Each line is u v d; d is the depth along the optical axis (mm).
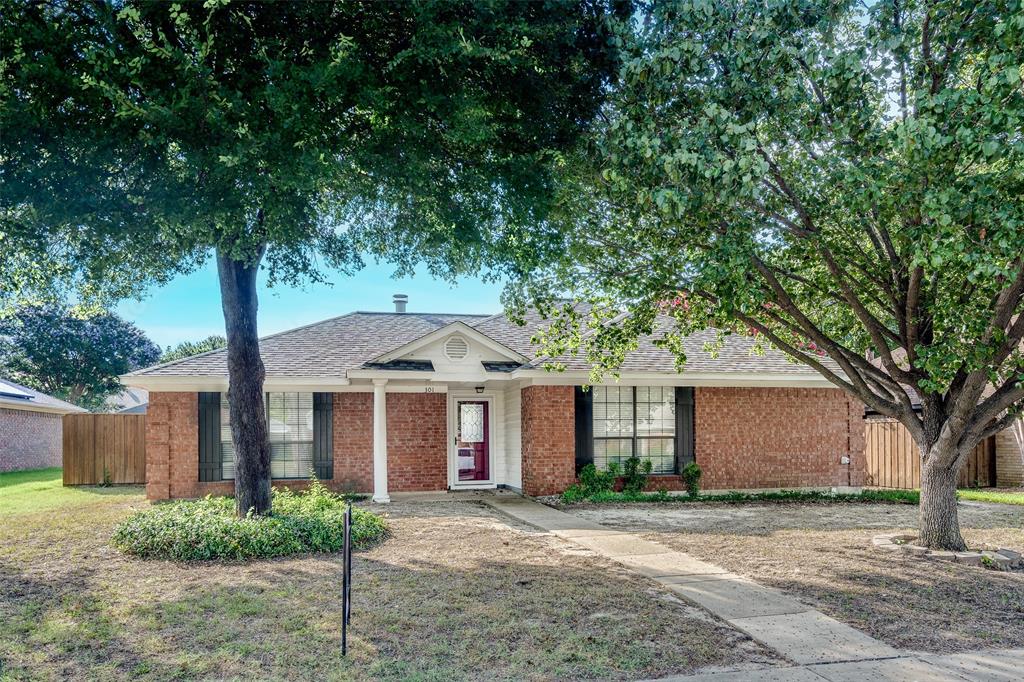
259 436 10891
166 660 5754
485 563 9234
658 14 8117
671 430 17312
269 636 6320
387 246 10156
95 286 9875
